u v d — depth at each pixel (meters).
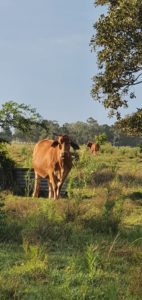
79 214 12.70
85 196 17.55
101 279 7.91
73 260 8.64
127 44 19.47
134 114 21.02
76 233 10.84
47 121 19.59
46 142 18.98
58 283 7.65
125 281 7.91
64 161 17.41
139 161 33.38
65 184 19.17
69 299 7.01
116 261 8.93
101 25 19.48
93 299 7.12
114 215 12.19
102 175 21.86
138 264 8.74
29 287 7.38
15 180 19.59
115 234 11.33
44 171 18.22
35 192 18.84
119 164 30.48
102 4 20.92
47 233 10.38
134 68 19.92
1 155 19.50
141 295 7.27
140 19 18.94
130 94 20.69
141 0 18.72
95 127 108.56
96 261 8.59
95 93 20.86
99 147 39.34
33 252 8.69
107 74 20.23
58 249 9.64
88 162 24.36
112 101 20.70
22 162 27.58
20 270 8.05
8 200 15.94
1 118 18.81
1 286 7.11
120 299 7.12
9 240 10.07
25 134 19.59
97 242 10.18
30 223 10.84
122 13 19.02
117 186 19.66
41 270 8.05
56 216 12.21
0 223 10.47
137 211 15.09
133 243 10.08
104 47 19.89
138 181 21.78
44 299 6.97
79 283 7.68
